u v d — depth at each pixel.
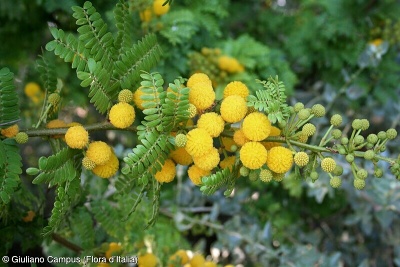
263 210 0.65
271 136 0.32
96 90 0.31
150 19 0.48
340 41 0.66
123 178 0.38
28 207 0.42
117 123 0.31
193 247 0.64
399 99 0.69
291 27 0.70
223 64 0.52
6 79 0.32
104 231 0.47
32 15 0.56
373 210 0.64
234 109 0.31
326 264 0.58
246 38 0.55
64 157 0.31
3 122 0.33
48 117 0.36
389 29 0.65
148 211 0.44
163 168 0.33
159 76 0.30
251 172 0.32
